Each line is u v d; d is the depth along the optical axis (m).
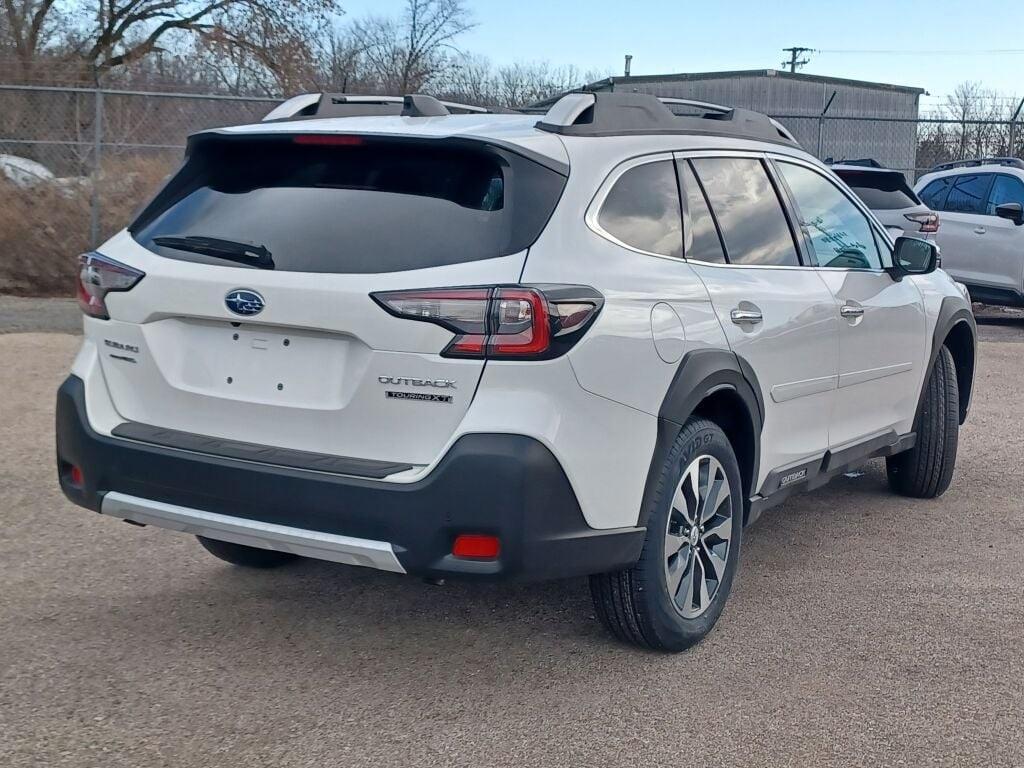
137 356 3.83
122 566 4.87
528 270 3.40
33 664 3.85
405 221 3.55
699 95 31.94
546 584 4.80
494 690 3.77
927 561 5.21
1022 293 13.59
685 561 4.02
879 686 3.84
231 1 24.25
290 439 3.57
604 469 3.54
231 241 3.70
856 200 5.55
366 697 3.70
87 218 13.45
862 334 5.16
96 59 24.12
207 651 4.03
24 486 5.94
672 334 3.80
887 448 5.71
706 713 3.62
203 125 14.77
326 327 3.45
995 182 14.12
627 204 3.92
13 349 9.70
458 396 3.34
